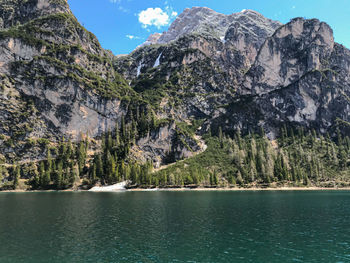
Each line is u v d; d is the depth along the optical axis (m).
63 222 54.31
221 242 39.41
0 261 31.67
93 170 158.88
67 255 33.72
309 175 171.12
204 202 89.38
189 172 170.50
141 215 62.75
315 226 50.34
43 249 36.22
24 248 36.66
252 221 55.28
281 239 40.97
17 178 151.62
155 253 34.47
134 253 34.50
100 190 152.50
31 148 170.75
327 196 110.88
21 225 51.25
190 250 35.69
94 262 31.28
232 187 158.00
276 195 117.50
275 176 169.50
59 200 96.94
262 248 36.56
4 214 64.38
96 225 51.25
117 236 42.84
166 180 161.00
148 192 139.38
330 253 34.44
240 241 39.94
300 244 38.41
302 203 85.81
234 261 31.62
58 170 156.88
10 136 170.62
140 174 161.50
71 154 174.75
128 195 119.88
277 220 56.31
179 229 47.81
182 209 72.69
